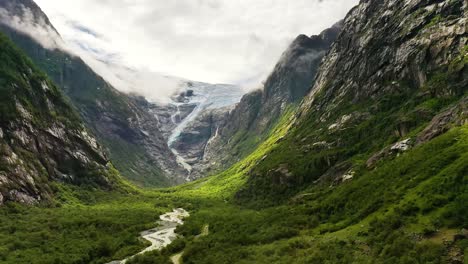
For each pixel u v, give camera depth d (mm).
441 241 68000
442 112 129250
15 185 156250
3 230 127688
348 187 120312
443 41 171375
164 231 155000
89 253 120312
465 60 152250
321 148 188500
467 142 97375
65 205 177750
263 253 94250
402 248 70375
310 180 171500
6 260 103875
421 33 187750
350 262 74062
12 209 146125
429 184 86312
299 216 118312
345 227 96188
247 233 118812
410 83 180875
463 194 76750
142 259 112938
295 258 84938
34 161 182000
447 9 186000
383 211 90312
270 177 199250
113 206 199875
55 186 187625
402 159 113688
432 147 106000
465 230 67750
